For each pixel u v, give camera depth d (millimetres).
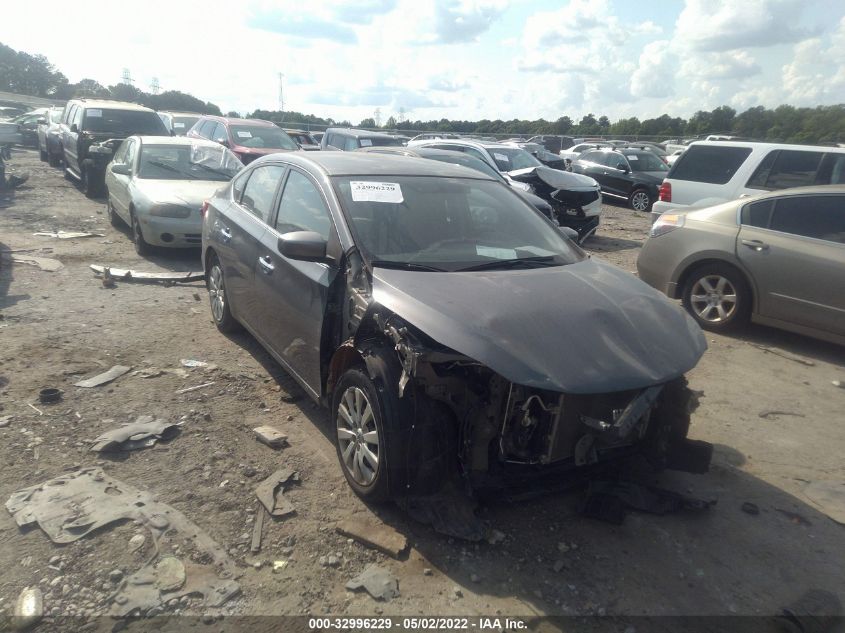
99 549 3201
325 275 4129
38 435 4211
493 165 13188
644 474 4062
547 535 3541
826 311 6402
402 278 3748
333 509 3654
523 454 3432
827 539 3666
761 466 4469
